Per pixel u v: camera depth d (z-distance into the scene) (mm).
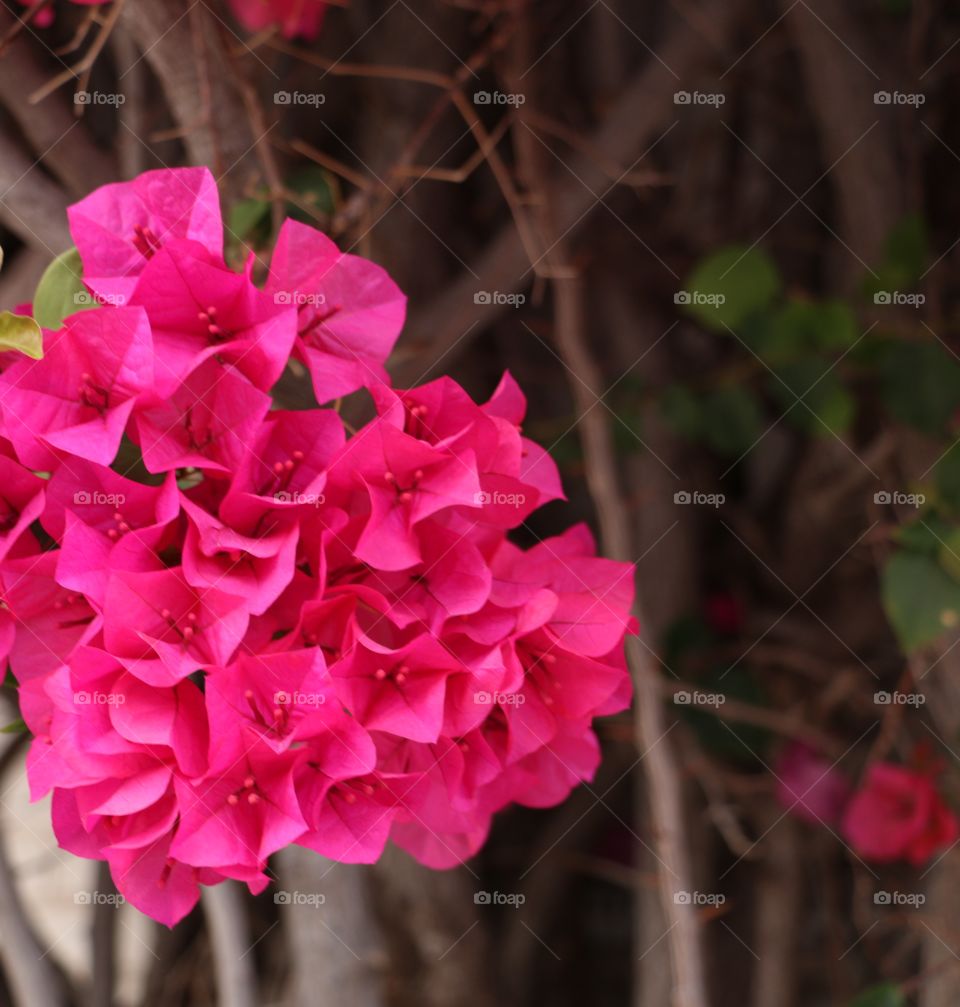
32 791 1081
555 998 2496
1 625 1093
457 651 1096
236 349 1076
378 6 1987
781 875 2137
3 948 1755
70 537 1066
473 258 2096
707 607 2189
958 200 1949
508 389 1128
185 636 1071
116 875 1085
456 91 1318
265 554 1069
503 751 1111
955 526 1366
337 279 1104
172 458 1071
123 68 1310
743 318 1539
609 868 2412
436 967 2090
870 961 2314
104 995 1927
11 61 1268
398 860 2082
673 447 2176
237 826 1069
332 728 1072
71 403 1077
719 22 1617
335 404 1150
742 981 2303
